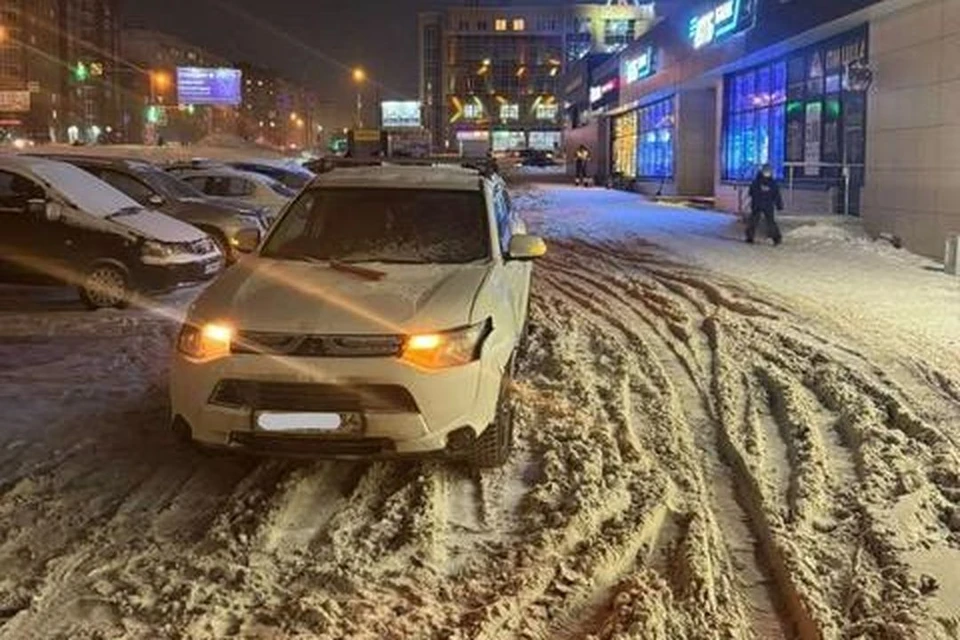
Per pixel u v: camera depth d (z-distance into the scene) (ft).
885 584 14.90
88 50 504.02
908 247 61.46
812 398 25.48
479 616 13.88
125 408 24.17
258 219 52.24
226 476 19.57
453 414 17.99
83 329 34.53
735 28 90.12
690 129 122.01
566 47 484.74
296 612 13.93
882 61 64.95
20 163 39.24
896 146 63.10
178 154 148.56
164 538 16.58
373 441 17.80
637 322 36.76
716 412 24.53
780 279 48.26
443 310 18.61
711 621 13.97
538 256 23.48
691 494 18.89
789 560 15.65
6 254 38.45
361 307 18.49
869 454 20.54
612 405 24.48
